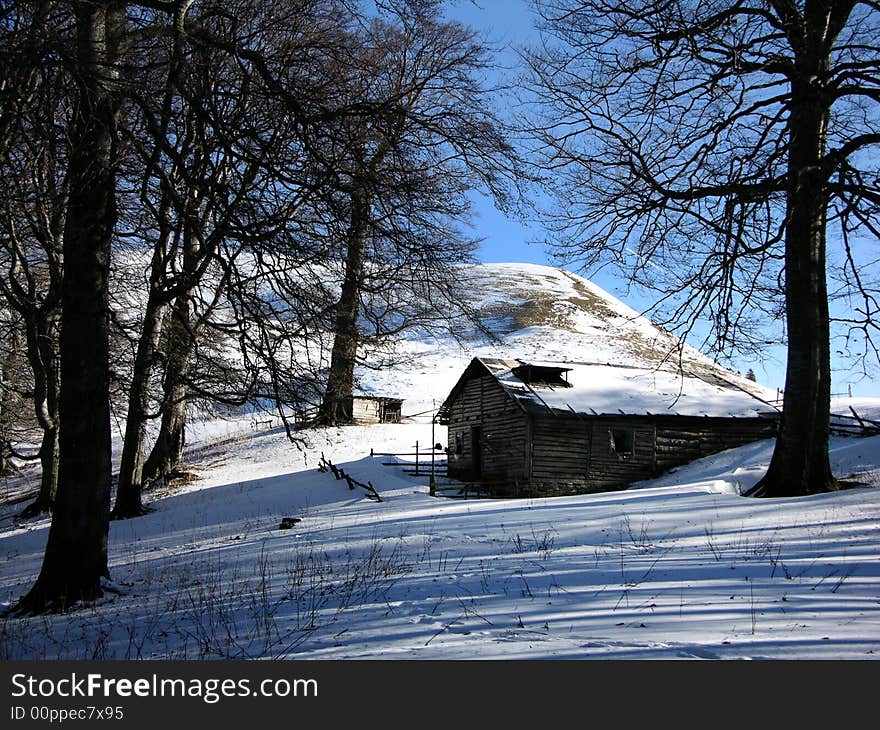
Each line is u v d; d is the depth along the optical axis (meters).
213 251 9.61
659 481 28.61
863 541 10.84
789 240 17.17
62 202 10.42
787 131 15.93
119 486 25.03
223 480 30.84
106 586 11.03
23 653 7.44
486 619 7.18
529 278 95.69
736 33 16.09
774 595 7.72
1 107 8.87
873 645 5.63
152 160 9.81
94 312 11.12
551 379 31.86
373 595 8.90
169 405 20.09
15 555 18.92
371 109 9.95
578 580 9.13
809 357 17.03
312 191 9.52
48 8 9.41
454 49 16.75
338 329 12.07
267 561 12.88
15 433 37.22
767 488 17.31
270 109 10.32
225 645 7.00
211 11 10.58
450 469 34.16
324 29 12.19
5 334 24.08
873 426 31.88
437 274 12.29
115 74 9.62
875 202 14.01
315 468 31.42
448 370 58.31
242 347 10.84
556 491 28.56
